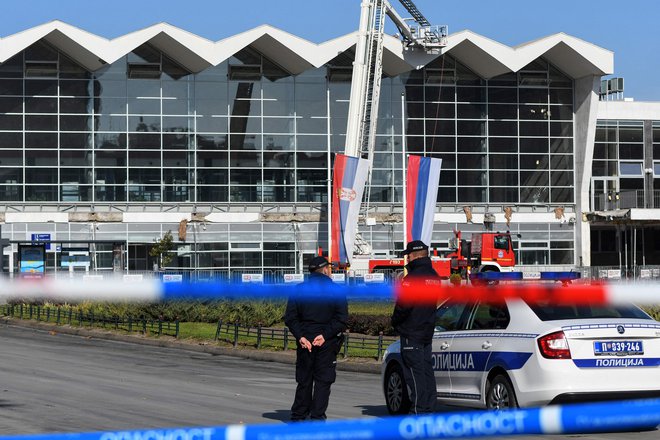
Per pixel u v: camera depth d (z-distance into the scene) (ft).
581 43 214.69
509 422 36.94
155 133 209.56
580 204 221.87
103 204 207.00
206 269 209.77
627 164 231.09
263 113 212.84
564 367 39.24
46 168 205.77
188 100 210.38
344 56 213.46
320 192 214.28
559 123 222.48
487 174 219.61
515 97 220.84
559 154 222.69
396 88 215.72
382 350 83.71
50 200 205.77
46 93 205.98
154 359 87.45
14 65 204.85
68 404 51.65
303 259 213.05
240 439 31.91
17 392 57.57
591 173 224.94
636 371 39.58
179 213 209.36
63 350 95.30
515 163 220.84
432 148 217.36
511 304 42.24
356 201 188.34
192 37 202.08
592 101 218.59
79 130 206.90
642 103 231.71
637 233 244.83
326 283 41.78
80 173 207.00
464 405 43.75
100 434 33.17
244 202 211.61
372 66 208.64
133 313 116.67
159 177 209.56
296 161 213.46
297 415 42.52
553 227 222.07
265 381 67.77
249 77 212.02
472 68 217.77
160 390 59.93
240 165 211.82
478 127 219.41
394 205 214.28
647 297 42.75
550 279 54.34
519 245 220.64
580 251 222.28
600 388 39.17
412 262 43.04
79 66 206.80
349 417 46.83
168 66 209.67
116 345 104.06
